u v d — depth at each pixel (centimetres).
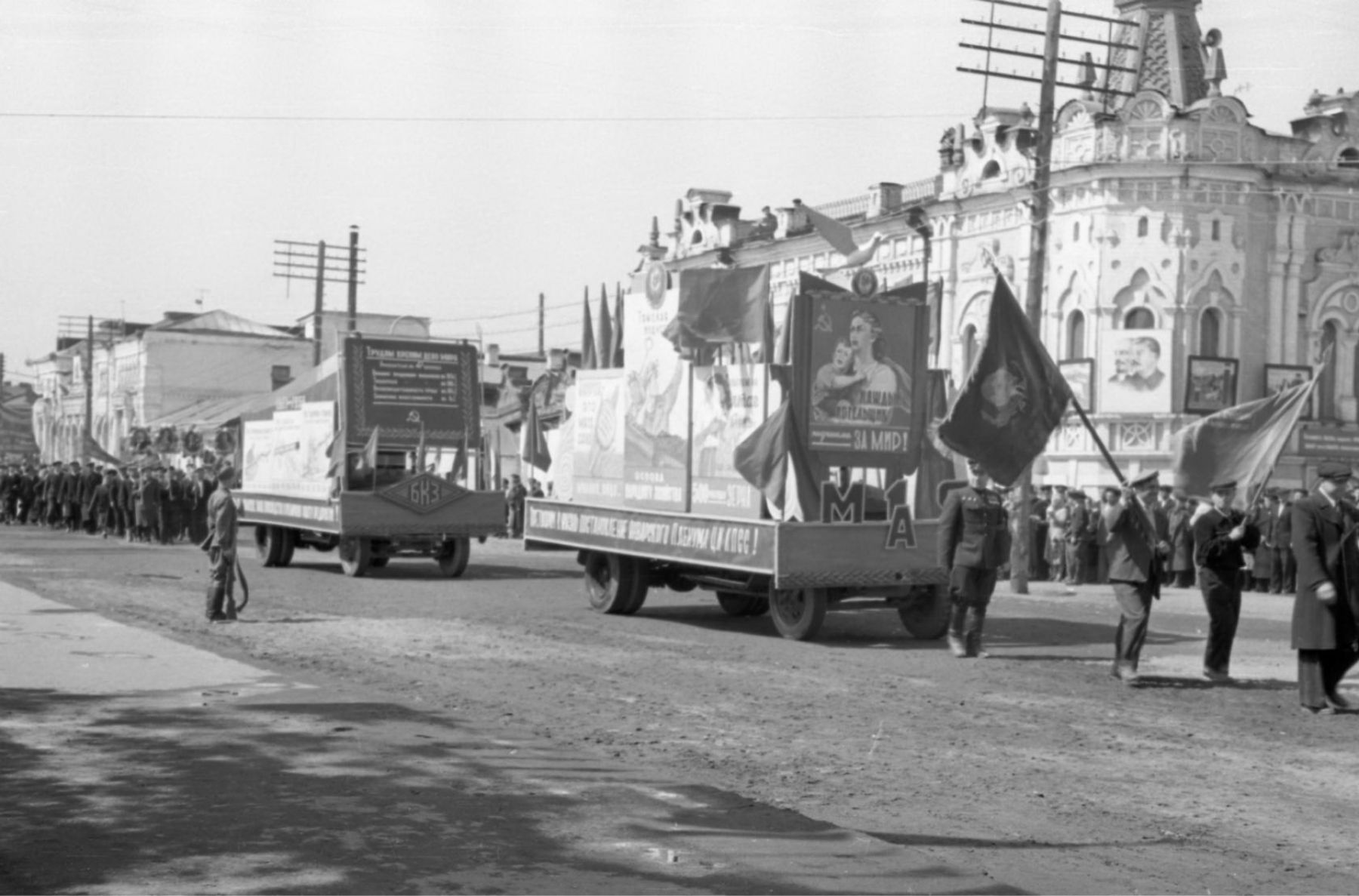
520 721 1150
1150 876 735
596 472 2150
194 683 1254
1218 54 4481
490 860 695
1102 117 4016
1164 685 1430
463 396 2869
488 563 3356
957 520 1625
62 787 839
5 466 6122
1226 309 4003
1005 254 4269
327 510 2769
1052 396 1655
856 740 1098
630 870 684
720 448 1856
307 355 9219
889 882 684
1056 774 984
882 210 4775
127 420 9212
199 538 4206
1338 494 1262
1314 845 804
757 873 688
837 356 1769
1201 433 1547
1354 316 4156
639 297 2048
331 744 979
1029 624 2091
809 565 1714
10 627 1703
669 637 1795
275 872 667
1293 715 1251
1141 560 1430
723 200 5850
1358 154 4219
